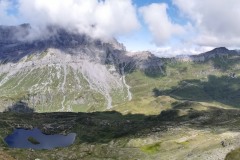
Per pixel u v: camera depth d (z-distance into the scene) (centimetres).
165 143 17612
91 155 19350
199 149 13325
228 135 15338
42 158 18988
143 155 16412
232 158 8894
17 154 18738
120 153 17862
